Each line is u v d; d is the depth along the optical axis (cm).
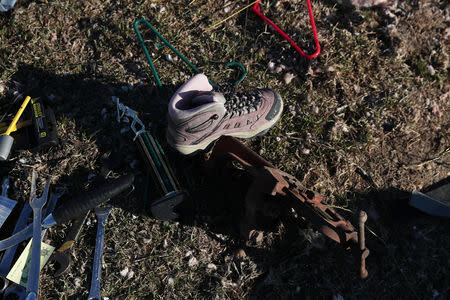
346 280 221
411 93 264
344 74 265
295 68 266
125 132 247
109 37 273
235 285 219
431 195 238
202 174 239
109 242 226
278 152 245
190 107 209
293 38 275
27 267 208
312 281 221
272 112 223
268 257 224
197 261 224
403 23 283
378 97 261
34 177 222
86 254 222
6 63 266
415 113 258
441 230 232
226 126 214
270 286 221
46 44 272
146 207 231
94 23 278
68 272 219
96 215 227
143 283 219
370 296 220
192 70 266
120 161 238
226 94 219
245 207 198
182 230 228
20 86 259
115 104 254
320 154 244
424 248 228
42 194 226
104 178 231
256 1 279
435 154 252
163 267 222
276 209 199
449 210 220
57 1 281
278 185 178
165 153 241
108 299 215
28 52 269
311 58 262
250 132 226
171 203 206
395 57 271
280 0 284
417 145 253
